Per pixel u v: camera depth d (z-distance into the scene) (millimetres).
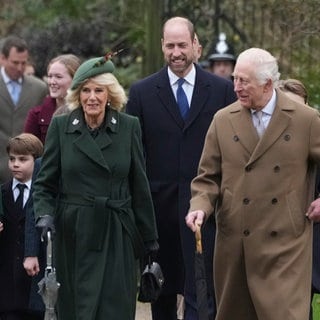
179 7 34281
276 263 20031
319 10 31984
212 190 20406
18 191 23125
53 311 20125
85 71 20781
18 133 29703
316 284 21797
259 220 20125
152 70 33750
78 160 20766
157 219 24078
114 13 44875
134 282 21250
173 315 24719
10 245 23062
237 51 34812
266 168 20109
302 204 20203
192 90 24234
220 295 20594
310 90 32281
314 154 20203
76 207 20781
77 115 21000
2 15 47375
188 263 23703
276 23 32969
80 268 20797
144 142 24219
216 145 20500
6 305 23031
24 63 29797
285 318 19656
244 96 20031
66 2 46062
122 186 21016
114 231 20859
